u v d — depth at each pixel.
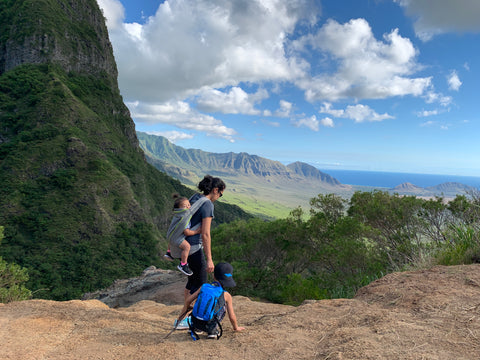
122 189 94.19
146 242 88.62
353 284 8.56
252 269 17.42
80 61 126.69
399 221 11.13
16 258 67.56
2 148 86.81
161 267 85.94
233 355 2.28
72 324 3.16
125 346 2.60
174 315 4.84
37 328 2.98
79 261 73.19
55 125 96.69
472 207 6.15
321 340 2.40
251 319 3.65
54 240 74.25
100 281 71.25
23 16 116.31
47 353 2.46
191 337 2.79
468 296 2.77
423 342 2.00
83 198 83.62
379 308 3.02
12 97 102.06
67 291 64.94
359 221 12.38
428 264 4.96
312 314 3.15
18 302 3.78
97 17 142.62
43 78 107.12
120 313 3.57
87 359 2.34
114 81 144.88
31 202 78.31
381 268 8.80
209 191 3.07
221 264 2.87
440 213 8.96
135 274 77.62
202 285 2.88
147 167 142.38
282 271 18.28
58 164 87.56
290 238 17.45
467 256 4.62
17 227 73.19
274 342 2.44
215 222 164.50
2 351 2.44
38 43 113.31
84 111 109.44
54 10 123.50
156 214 121.25
